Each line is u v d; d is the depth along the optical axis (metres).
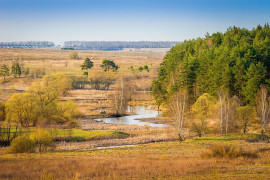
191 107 63.88
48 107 77.44
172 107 57.44
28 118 73.81
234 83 86.88
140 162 29.44
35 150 47.06
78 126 75.44
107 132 66.31
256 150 37.84
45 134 48.03
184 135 59.31
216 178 20.00
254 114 72.88
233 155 31.16
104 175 22.80
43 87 86.25
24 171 24.77
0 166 27.22
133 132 68.75
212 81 89.38
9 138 55.03
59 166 27.27
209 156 32.12
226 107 60.81
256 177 20.14
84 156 38.84
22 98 74.56
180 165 25.88
